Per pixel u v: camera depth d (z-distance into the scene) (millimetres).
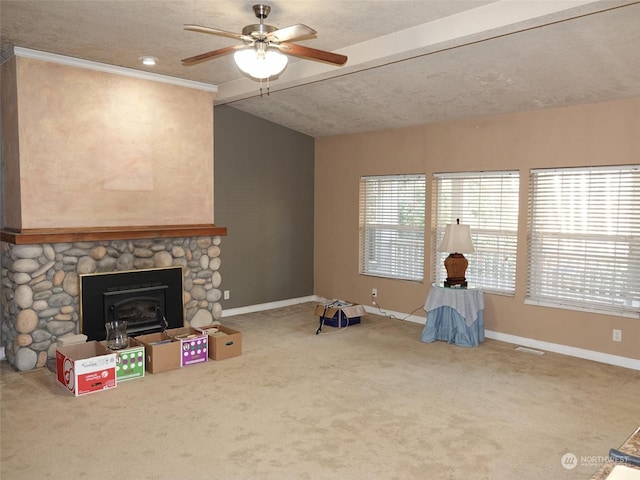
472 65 4199
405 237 6336
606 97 4484
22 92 4191
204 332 4785
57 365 4027
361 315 5977
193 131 5297
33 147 4273
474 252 5227
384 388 4008
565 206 4961
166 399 3748
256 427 3303
